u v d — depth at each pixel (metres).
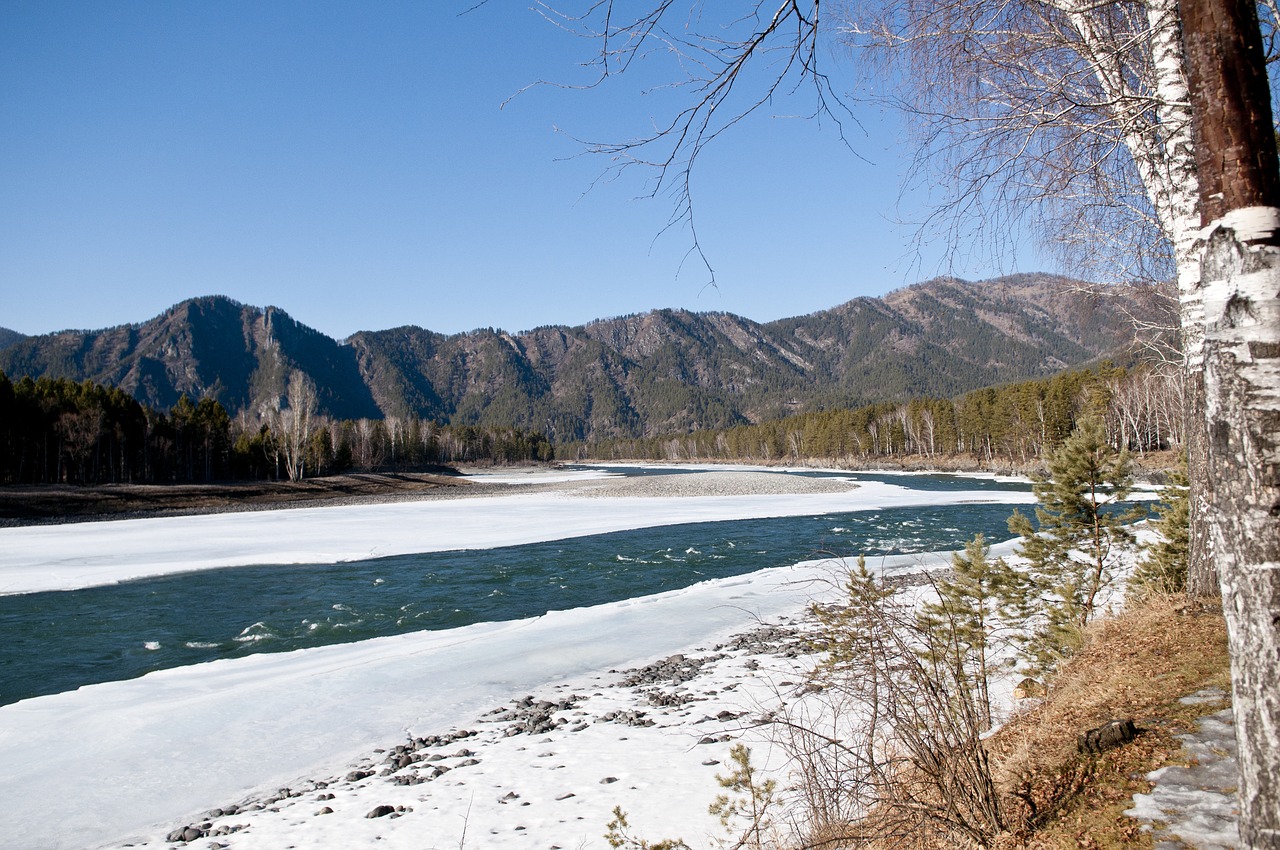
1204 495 7.44
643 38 3.23
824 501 45.56
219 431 75.69
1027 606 9.48
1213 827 3.50
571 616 15.84
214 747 9.03
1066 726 5.28
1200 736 4.48
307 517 40.66
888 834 4.29
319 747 9.02
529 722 9.48
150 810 7.43
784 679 10.56
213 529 34.44
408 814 6.74
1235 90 2.23
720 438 174.75
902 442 109.50
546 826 6.25
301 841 6.31
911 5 4.86
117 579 21.36
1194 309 5.70
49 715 10.18
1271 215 2.20
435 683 11.44
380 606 17.64
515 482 84.00
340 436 96.69
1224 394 2.26
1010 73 5.32
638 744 8.30
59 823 7.16
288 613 17.00
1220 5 2.24
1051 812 4.07
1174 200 5.44
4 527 36.16
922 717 4.52
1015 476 70.69
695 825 5.98
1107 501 9.69
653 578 20.84
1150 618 7.39
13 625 16.02
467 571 22.27
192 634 15.24
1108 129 5.29
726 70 3.42
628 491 57.69
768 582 19.00
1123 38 5.56
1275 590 2.14
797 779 6.63
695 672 11.49
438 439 133.25
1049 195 5.33
